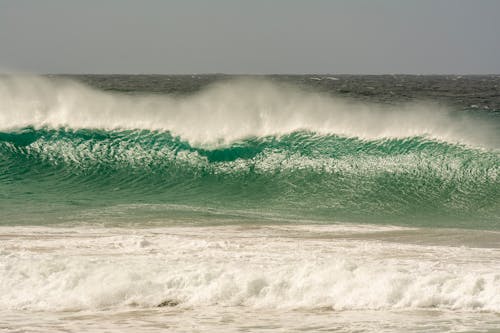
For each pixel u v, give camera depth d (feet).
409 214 189.57
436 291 94.89
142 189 220.23
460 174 213.87
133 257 117.29
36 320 86.12
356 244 133.80
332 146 233.76
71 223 161.99
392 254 123.13
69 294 97.09
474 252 126.21
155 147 244.42
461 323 83.41
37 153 246.68
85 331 80.18
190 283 100.37
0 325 83.25
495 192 204.74
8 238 137.90
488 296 92.94
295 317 87.40
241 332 79.82
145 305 94.48
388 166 223.10
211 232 150.00
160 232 149.18
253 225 162.09
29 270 105.81
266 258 117.08
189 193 215.51
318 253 122.83
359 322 84.43
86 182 226.79
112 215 173.78
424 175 216.95
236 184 225.15
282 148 237.04
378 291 95.50
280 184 222.48
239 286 98.17
